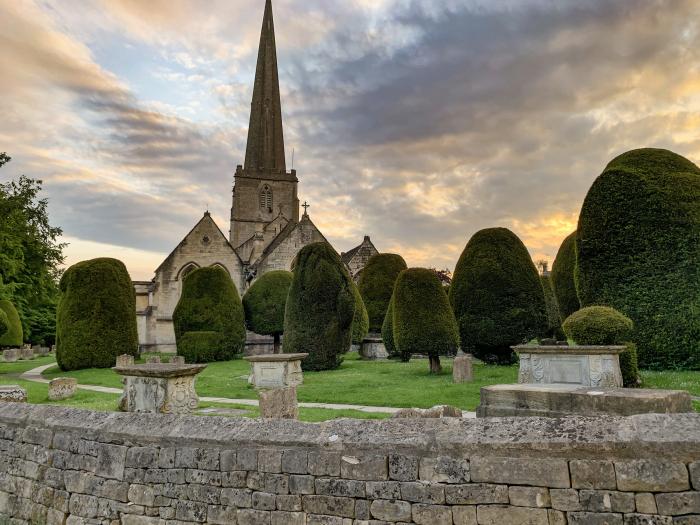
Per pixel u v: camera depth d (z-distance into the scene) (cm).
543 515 347
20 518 561
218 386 1498
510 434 373
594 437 347
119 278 2386
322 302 1975
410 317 1619
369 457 400
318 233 4103
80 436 534
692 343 1318
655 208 1401
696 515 314
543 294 1831
